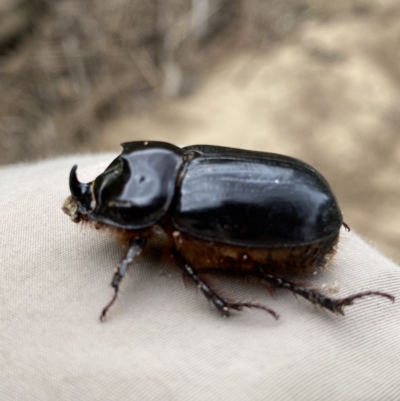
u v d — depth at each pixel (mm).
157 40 336
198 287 71
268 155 76
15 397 62
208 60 347
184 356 65
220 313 70
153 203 72
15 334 67
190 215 71
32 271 74
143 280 74
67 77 310
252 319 70
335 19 370
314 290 72
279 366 64
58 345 66
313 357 65
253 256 72
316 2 391
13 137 272
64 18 322
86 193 76
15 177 101
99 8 329
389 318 73
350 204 234
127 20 331
